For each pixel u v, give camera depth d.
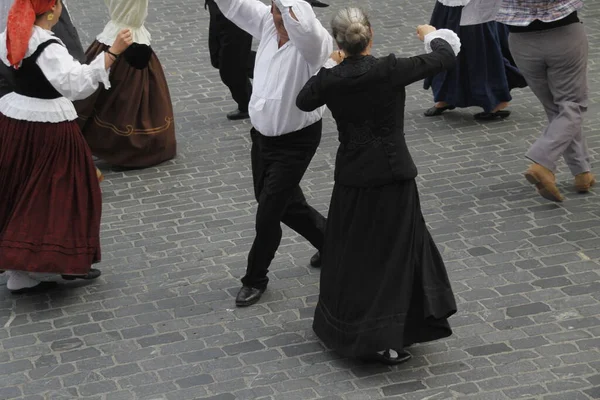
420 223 9.27
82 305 10.96
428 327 9.40
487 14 13.16
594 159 14.02
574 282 10.87
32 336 10.38
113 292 11.21
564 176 13.55
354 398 9.09
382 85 8.85
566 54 12.24
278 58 9.88
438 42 9.14
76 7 23.19
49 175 10.66
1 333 10.47
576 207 12.64
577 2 12.14
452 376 9.33
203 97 17.61
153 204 13.48
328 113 16.50
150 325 10.50
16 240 10.59
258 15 10.24
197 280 11.41
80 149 10.79
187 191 13.85
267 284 11.06
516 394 8.99
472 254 11.62
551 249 11.62
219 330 10.35
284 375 9.50
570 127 12.41
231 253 12.02
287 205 10.43
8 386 9.52
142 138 14.55
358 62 8.91
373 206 9.09
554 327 10.03
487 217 12.53
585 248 11.59
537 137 15.06
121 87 14.38
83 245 10.79
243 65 15.94
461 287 10.90
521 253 11.57
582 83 12.48
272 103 9.92
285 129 10.00
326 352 9.86
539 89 12.76
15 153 10.65
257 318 10.55
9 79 10.66
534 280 10.95
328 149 15.07
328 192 13.62
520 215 12.52
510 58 15.87
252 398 9.16
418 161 14.39
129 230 12.72
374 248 9.15
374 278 9.17
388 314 9.12
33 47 10.20
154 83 14.61
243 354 9.89
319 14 22.25
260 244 10.52
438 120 15.95
